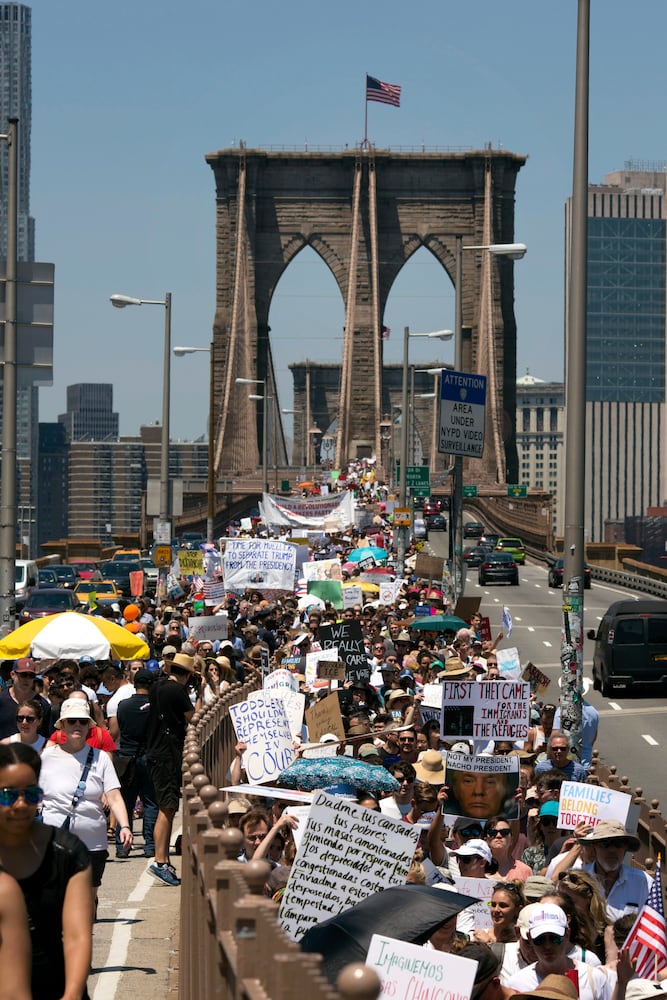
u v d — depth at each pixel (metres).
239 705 17.84
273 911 6.82
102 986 13.84
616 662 49.53
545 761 20.48
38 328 32.41
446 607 50.06
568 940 11.30
